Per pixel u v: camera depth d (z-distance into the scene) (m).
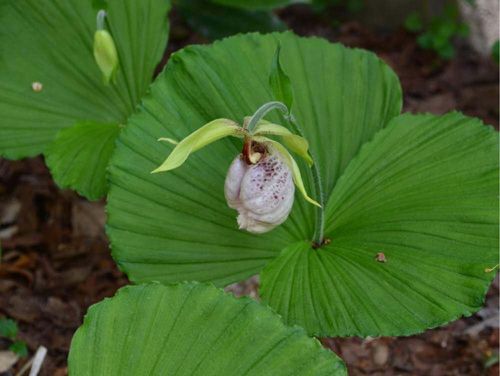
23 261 0.88
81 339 0.55
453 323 0.83
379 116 0.72
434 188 0.67
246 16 0.96
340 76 0.72
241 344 0.54
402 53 1.13
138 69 0.80
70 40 0.81
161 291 0.56
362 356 0.81
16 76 0.80
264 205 0.60
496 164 0.67
